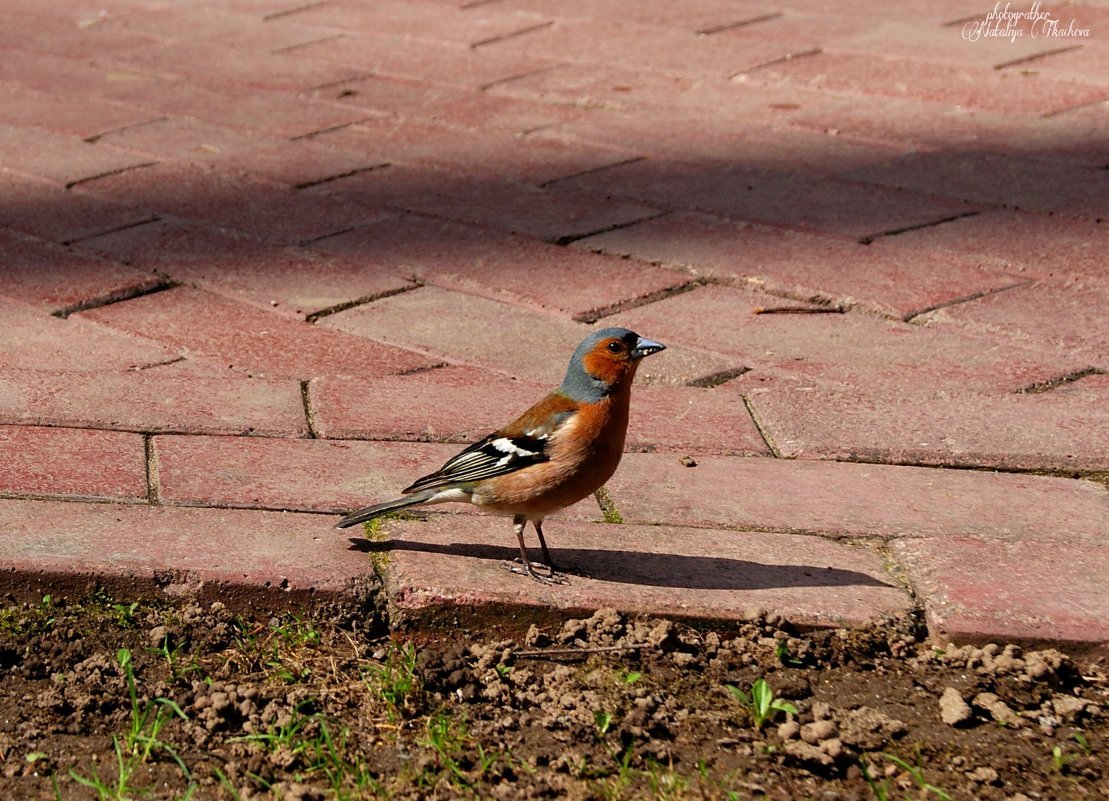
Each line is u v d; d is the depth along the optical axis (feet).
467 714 23.41
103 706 23.39
